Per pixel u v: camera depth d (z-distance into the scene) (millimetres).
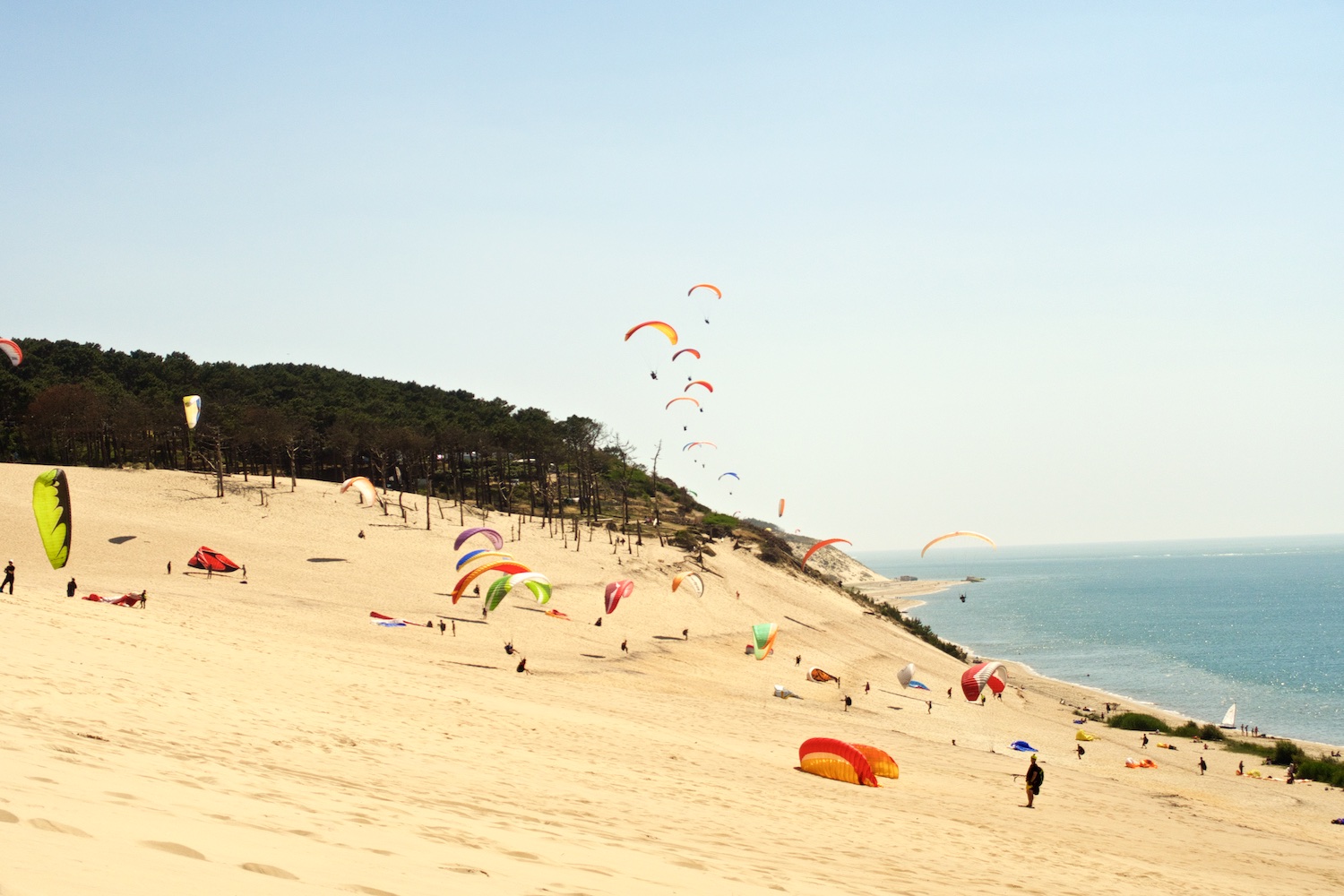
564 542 76938
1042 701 64688
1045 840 17844
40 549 51812
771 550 99500
